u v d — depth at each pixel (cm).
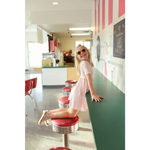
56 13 645
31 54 1316
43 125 319
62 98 257
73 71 679
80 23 652
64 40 1305
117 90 195
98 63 420
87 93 189
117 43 201
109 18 258
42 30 815
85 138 266
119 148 71
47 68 679
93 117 113
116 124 99
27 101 491
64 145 208
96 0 447
